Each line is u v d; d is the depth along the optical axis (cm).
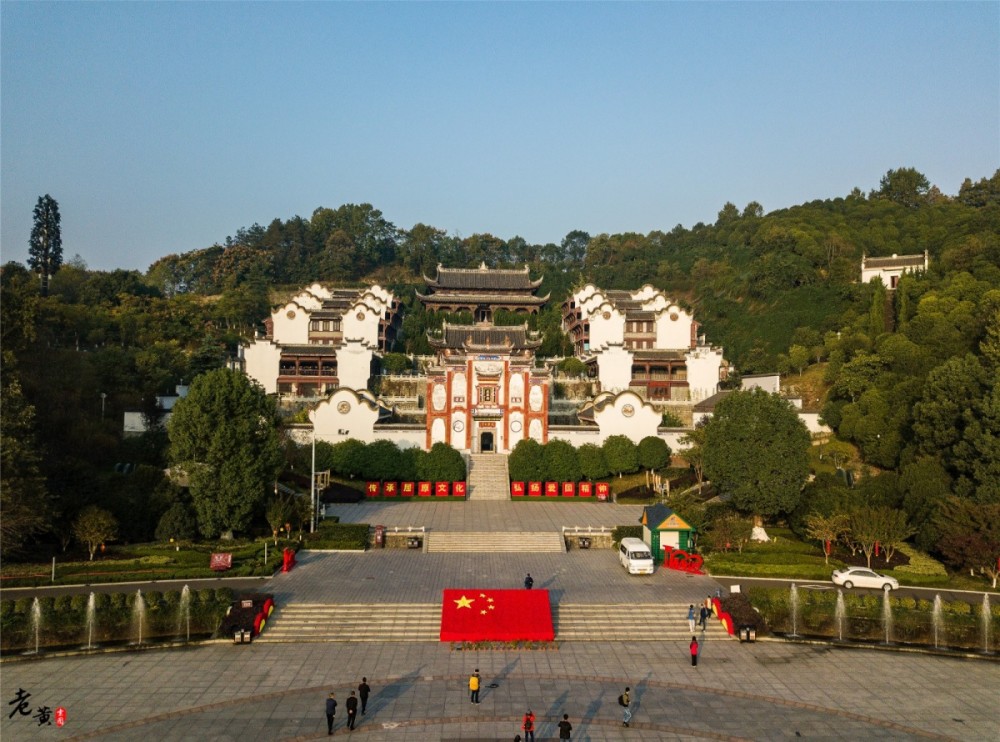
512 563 6931
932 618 5372
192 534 7138
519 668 4750
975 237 15462
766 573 6544
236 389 7444
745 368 14250
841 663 4894
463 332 12756
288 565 6569
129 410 10069
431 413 10850
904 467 8019
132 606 5344
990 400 7162
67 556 6525
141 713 4038
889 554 6950
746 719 4059
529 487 9756
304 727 3903
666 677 4631
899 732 3925
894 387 9956
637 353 14175
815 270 17262
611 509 9088
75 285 16462
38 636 5031
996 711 4181
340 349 13162
